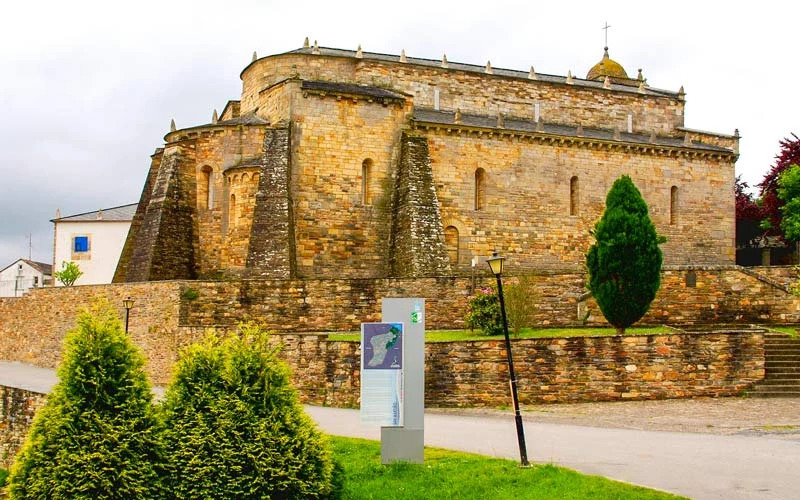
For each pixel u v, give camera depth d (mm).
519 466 20984
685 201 65312
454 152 57000
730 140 68188
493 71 65562
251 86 58000
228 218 51500
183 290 41938
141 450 18234
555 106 66000
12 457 37375
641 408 31656
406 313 22688
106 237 75438
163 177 53094
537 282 42625
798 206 67250
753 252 78562
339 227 52438
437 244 51625
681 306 44031
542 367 33375
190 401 19328
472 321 38875
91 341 18375
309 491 19266
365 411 22156
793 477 19797
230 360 19656
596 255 39219
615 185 39875
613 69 79562
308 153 52062
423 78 61062
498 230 57938
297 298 42500
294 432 19531
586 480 19219
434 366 33250
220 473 18750
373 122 53906
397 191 53531
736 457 22156
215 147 53000
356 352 34438
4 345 54688
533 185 59375
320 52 58438
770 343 37750
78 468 17562
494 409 32281
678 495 18078
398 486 20516
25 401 37469
